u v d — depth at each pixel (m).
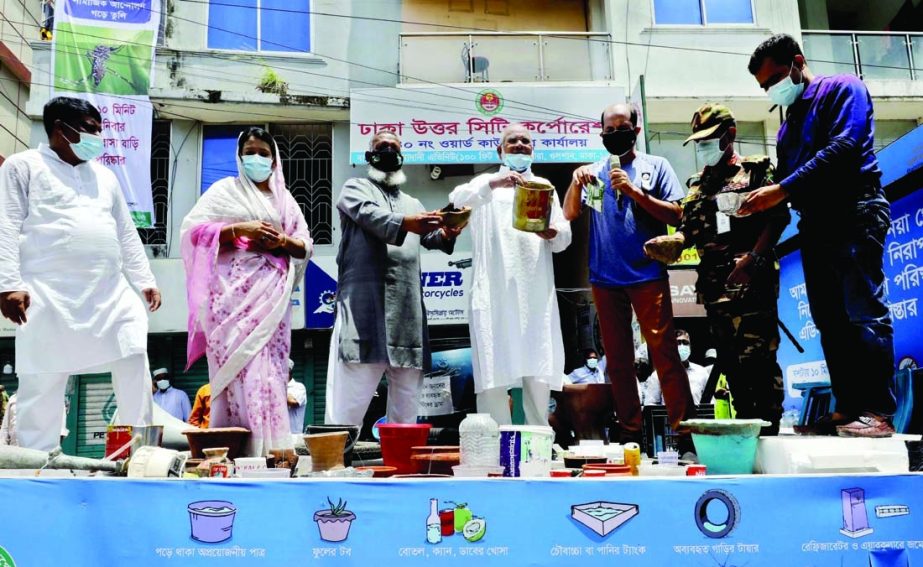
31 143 11.23
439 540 2.24
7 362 11.26
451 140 11.27
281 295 3.46
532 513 2.28
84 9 11.51
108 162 11.08
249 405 3.27
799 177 3.05
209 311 3.37
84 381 11.05
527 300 3.79
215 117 11.89
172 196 11.71
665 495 2.31
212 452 2.86
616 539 2.28
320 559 2.22
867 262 3.04
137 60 11.50
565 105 11.41
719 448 2.71
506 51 12.34
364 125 11.28
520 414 8.53
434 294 11.16
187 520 2.22
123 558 2.20
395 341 3.69
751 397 3.40
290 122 12.11
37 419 3.35
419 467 2.73
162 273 11.27
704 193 3.73
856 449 2.64
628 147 3.84
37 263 3.38
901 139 5.38
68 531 2.20
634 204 3.84
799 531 2.31
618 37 12.33
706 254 3.65
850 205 3.08
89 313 3.41
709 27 12.41
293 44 12.38
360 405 3.72
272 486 2.26
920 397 4.22
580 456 2.96
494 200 3.94
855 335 3.05
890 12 13.75
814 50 12.62
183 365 11.47
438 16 12.73
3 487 2.21
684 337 6.66
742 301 3.45
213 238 3.43
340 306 3.78
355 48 12.44
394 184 3.99
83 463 2.60
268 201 3.64
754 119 12.34
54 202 3.45
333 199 11.92
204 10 12.28
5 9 13.23
